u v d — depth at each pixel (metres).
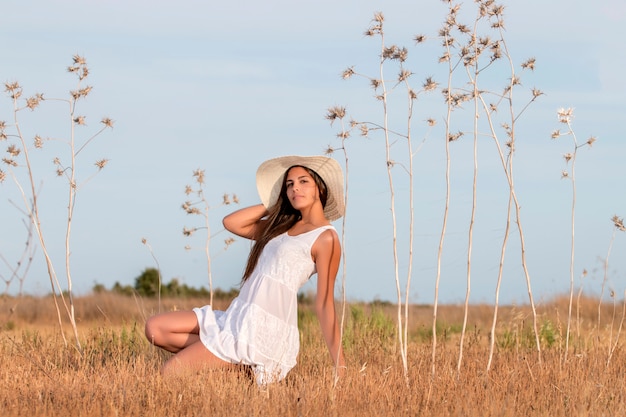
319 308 5.10
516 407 4.40
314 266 5.21
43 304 13.86
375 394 4.52
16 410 3.94
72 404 4.16
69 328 11.48
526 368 5.61
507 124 5.52
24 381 4.76
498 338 8.29
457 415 4.09
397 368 5.80
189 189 6.05
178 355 5.00
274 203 5.57
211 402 4.17
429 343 7.70
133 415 4.08
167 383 4.55
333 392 4.41
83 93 5.98
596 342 6.93
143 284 18.89
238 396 4.28
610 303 12.50
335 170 5.35
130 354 6.19
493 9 5.45
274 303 5.06
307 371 5.79
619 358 6.30
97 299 14.48
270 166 5.49
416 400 4.46
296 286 5.12
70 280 6.15
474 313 13.71
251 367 5.02
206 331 5.12
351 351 6.89
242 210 5.52
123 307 14.13
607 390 4.85
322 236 5.15
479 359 6.30
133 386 4.49
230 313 5.15
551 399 4.64
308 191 5.27
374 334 7.60
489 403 4.36
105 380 4.74
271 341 5.00
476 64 5.38
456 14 5.41
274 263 5.12
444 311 14.45
